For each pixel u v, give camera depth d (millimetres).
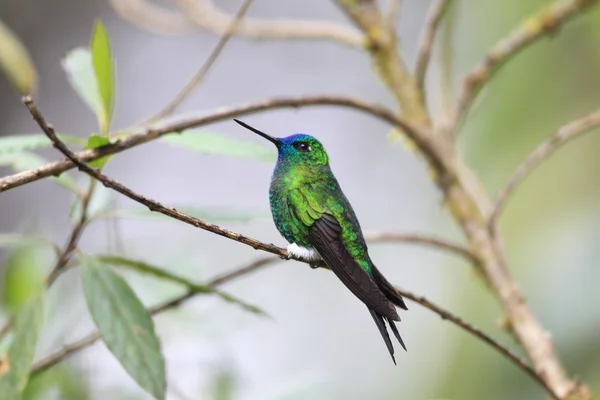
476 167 10555
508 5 10672
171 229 12562
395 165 18344
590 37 10211
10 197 17234
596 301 9320
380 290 6035
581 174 9992
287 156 7781
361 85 20266
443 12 7852
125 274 8547
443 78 8578
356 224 7312
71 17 19500
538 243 9875
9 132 18031
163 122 5895
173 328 8398
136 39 20953
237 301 6176
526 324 6805
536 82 10383
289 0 20797
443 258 13859
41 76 18875
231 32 6887
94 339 6508
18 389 5566
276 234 13719
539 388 9797
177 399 7922
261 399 7801
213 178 19844
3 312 7898
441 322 12078
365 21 8539
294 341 14227
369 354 14258
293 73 20906
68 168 5184
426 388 11969
